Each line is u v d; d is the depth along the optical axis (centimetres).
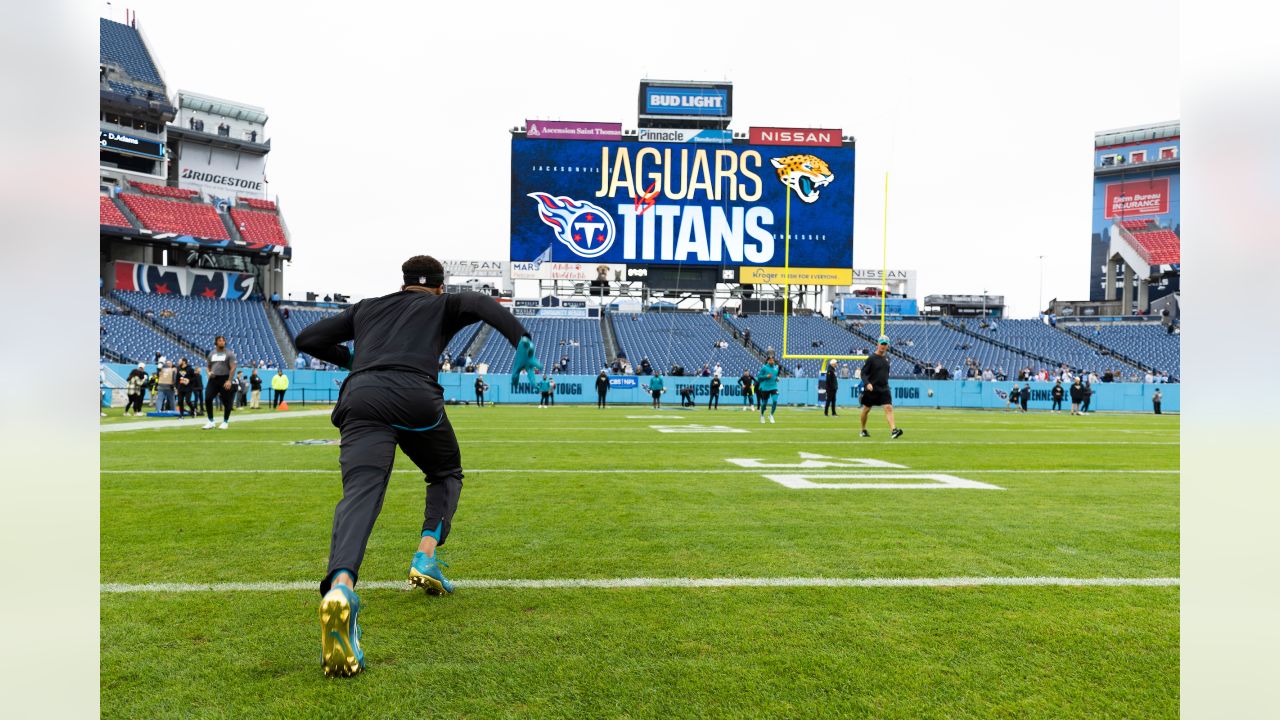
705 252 2988
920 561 325
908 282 4031
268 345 3139
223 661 211
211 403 1145
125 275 3456
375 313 264
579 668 207
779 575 302
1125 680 201
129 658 213
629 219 2977
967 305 4553
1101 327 3631
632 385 2727
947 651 221
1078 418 1872
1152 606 263
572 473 620
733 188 2992
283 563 317
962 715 181
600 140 2969
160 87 4034
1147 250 4081
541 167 2956
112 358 2644
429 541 270
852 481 577
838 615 252
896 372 3106
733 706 185
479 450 827
